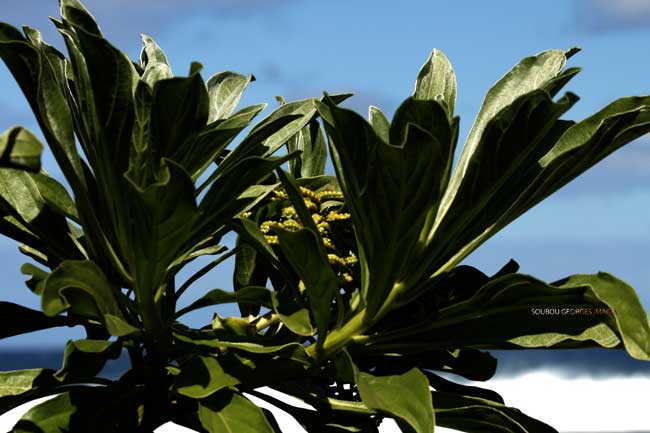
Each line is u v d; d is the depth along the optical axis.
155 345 2.31
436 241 2.29
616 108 2.32
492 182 2.21
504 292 2.23
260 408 2.09
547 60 2.45
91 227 2.32
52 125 2.17
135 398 2.32
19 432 2.12
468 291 2.71
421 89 2.60
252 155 2.45
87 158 2.29
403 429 1.98
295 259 2.09
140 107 2.06
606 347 2.20
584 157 2.23
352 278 2.55
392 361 2.61
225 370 2.20
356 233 2.26
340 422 2.36
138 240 2.05
